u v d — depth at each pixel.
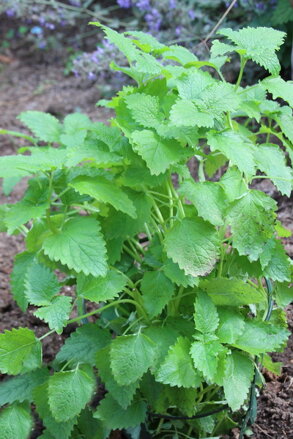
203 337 0.96
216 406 1.08
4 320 1.39
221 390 1.07
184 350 0.96
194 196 0.95
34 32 2.52
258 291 1.06
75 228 0.96
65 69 2.54
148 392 1.02
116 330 1.09
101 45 2.37
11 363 0.95
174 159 0.93
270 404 1.14
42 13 2.42
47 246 0.94
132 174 0.98
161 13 2.02
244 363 1.00
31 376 1.02
